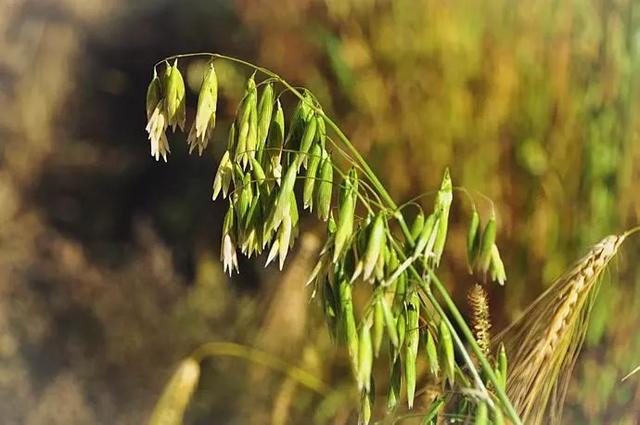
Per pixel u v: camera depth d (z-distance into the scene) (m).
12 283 1.40
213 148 1.27
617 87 1.03
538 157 1.02
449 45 1.04
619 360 0.99
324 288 0.60
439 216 0.59
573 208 1.02
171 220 1.39
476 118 1.03
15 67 1.50
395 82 1.06
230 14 1.24
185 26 1.34
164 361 1.25
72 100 1.49
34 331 1.36
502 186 1.03
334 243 0.59
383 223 0.58
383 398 0.98
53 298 1.38
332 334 0.59
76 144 1.48
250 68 1.20
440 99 1.04
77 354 1.33
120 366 1.29
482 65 1.03
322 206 0.59
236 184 0.60
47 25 1.50
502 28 1.04
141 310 1.29
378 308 0.58
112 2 1.45
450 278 1.02
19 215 1.44
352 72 1.07
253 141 0.60
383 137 1.05
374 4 1.08
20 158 1.47
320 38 1.11
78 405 1.30
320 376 1.07
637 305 1.00
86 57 1.49
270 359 1.04
